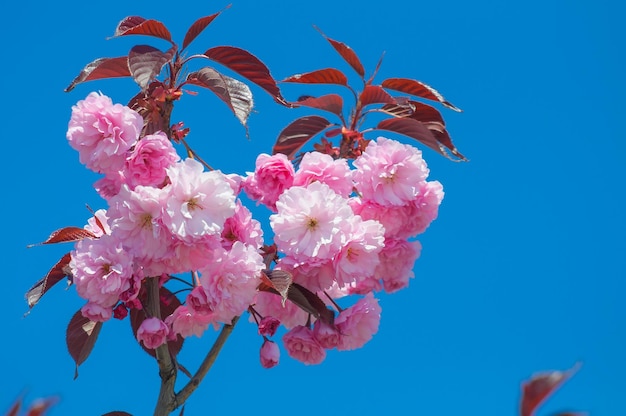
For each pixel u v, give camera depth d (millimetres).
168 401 1163
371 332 1194
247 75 1202
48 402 456
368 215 1199
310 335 1184
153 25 1174
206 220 1107
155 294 1146
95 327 1164
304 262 1141
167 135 1177
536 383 426
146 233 1113
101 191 1149
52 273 1156
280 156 1178
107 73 1181
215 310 1135
